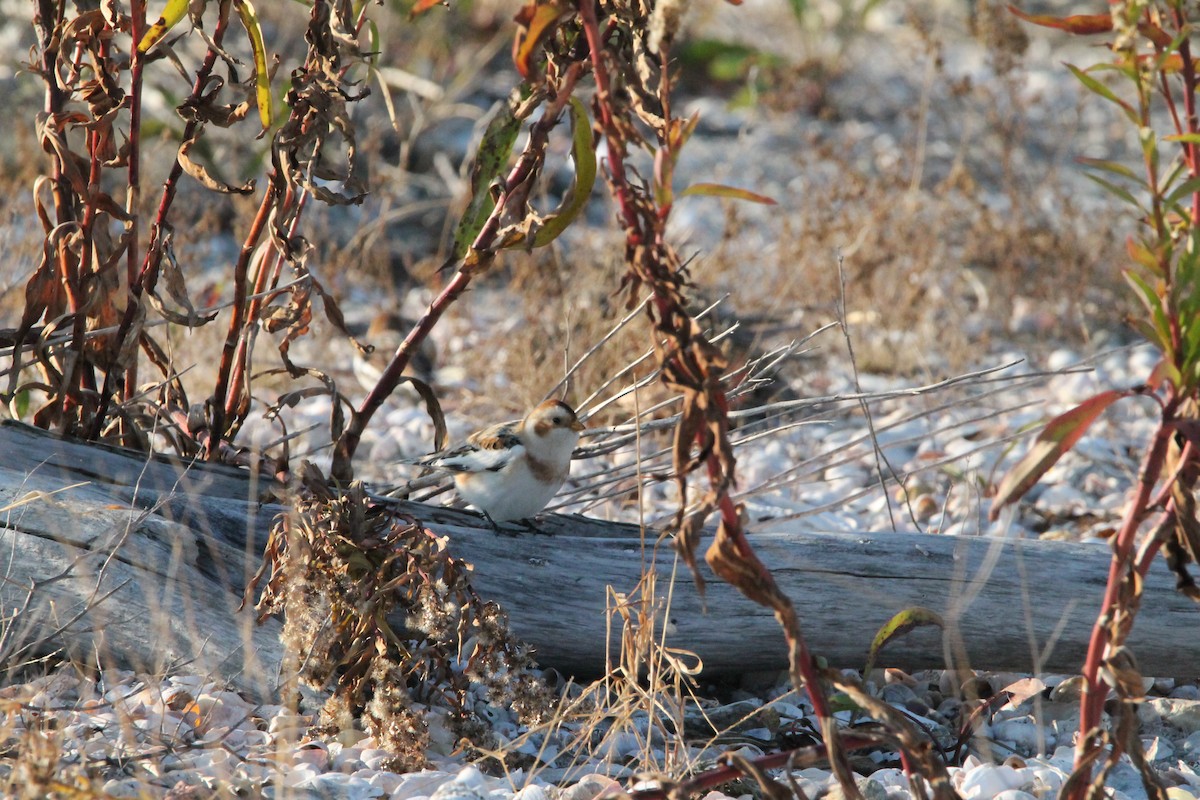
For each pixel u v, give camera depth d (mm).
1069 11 33969
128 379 9359
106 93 8359
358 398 15148
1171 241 4742
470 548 8117
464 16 26641
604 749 7191
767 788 4906
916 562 8219
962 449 13859
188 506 7926
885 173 19453
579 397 14195
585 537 8633
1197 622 8000
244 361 8984
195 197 17469
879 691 8375
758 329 15812
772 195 22531
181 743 6477
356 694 6945
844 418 15203
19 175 17031
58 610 7441
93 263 9141
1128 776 7039
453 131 23391
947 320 17703
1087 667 4992
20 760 5609
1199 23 4801
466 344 16094
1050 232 18484
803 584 8117
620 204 4645
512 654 6781
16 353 8586
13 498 7695
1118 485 12914
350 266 18000
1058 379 16016
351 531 6969
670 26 4543
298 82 8000
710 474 4703
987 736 7766
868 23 34062
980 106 25094
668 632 8000
